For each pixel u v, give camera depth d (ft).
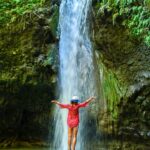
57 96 44.42
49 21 44.47
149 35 40.50
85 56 44.29
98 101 42.50
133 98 39.88
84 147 43.06
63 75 44.37
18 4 45.60
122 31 41.86
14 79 43.47
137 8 41.37
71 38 45.34
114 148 41.52
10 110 44.93
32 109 45.27
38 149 44.04
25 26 44.42
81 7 45.27
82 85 43.98
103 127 41.83
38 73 43.62
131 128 40.27
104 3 43.06
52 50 44.19
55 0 45.75
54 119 45.16
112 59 42.27
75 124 35.17
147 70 39.93
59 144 44.50
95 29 43.42
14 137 45.62
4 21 44.68
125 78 40.93
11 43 44.37
